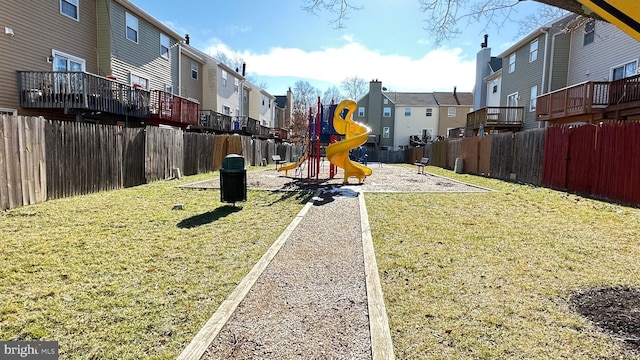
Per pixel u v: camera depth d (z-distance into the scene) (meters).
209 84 24.34
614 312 2.50
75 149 7.62
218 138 16.05
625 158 7.23
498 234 4.70
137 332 2.22
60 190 7.23
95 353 2.00
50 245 3.98
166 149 11.71
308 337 2.18
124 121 14.55
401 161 34.47
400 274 3.24
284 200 7.48
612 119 12.33
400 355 2.01
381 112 39.66
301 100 57.31
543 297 2.76
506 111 19.91
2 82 10.66
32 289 2.82
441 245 4.17
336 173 15.28
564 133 9.45
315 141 13.42
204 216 5.73
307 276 3.19
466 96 40.56
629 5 1.75
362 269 3.38
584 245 4.21
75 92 11.29
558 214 6.06
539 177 10.73
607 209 6.46
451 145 19.41
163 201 7.11
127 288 2.87
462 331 2.26
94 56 14.04
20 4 11.03
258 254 3.79
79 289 2.83
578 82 15.59
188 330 2.26
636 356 1.98
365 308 2.57
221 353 2.00
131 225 5.02
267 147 23.00
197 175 13.40
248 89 32.81
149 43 16.95
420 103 39.38
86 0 13.56
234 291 2.81
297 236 4.58
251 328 2.28
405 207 6.70
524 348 2.07
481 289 2.91
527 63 18.73
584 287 2.95
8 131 5.98
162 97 15.59
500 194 8.54
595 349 2.05
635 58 12.52
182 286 2.93
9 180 6.02
